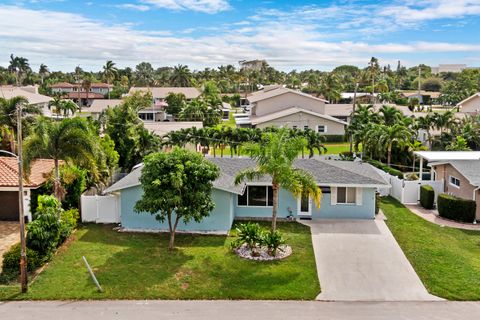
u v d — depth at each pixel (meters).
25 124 35.88
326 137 67.62
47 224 21.36
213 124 76.12
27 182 26.77
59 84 135.62
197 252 22.78
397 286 19.31
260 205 29.06
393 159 46.22
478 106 73.19
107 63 139.25
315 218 28.95
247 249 23.06
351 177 28.75
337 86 109.81
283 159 22.61
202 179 22.64
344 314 16.78
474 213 28.34
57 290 18.47
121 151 39.94
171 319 16.27
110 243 23.95
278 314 16.72
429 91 159.25
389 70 157.75
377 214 29.80
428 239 25.02
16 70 164.50
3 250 22.73
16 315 16.50
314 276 20.17
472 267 21.17
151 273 20.16
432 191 31.36
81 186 28.44
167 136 50.16
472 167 30.47
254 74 157.75
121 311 16.86
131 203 26.39
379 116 54.97
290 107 75.38
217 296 18.14
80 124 26.56
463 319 16.39
